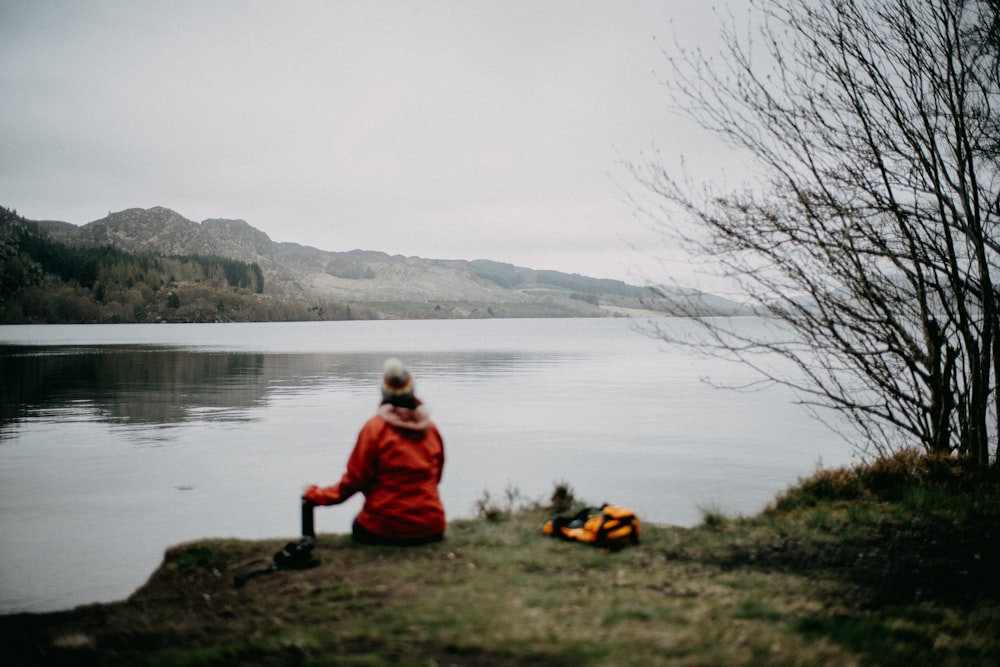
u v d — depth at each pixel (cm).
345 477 602
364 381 4022
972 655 407
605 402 3092
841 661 385
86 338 11356
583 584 512
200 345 8825
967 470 873
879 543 646
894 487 845
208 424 2362
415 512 607
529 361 6041
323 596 493
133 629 469
